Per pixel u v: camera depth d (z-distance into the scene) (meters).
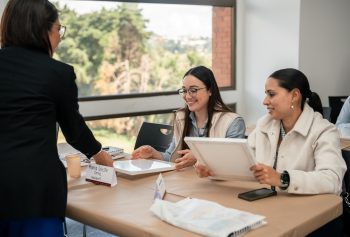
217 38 4.85
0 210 1.26
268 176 1.50
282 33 4.61
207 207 1.31
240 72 5.04
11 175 1.25
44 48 1.38
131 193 1.60
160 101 4.30
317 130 1.70
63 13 3.59
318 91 4.79
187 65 4.60
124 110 4.01
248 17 4.91
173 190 1.63
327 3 4.76
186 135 2.27
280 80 1.72
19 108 1.28
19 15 1.34
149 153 2.23
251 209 1.38
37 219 1.27
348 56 5.16
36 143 1.29
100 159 1.75
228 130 2.16
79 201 1.50
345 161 1.78
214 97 2.21
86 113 3.75
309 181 1.51
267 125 1.87
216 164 1.65
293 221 1.26
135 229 1.23
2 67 1.33
